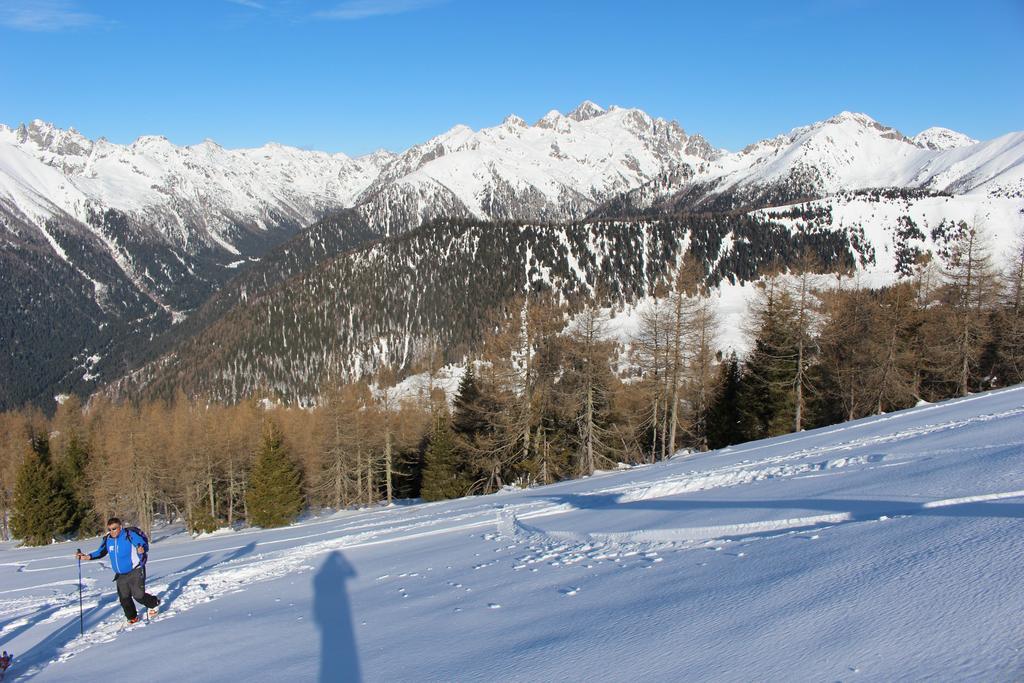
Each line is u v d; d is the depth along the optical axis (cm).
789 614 494
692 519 998
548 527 1276
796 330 3481
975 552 539
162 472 5569
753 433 3909
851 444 1706
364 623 788
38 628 1125
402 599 889
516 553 1077
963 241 3684
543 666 498
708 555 758
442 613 758
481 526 1518
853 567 575
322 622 835
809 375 3916
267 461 4522
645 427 3872
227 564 1577
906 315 3572
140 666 781
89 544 3772
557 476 3528
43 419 10712
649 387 3516
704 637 485
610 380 3381
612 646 510
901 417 2322
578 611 643
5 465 6456
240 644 796
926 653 381
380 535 1659
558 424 3578
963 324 3612
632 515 1194
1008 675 330
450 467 4194
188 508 5516
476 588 862
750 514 938
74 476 5897
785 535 772
